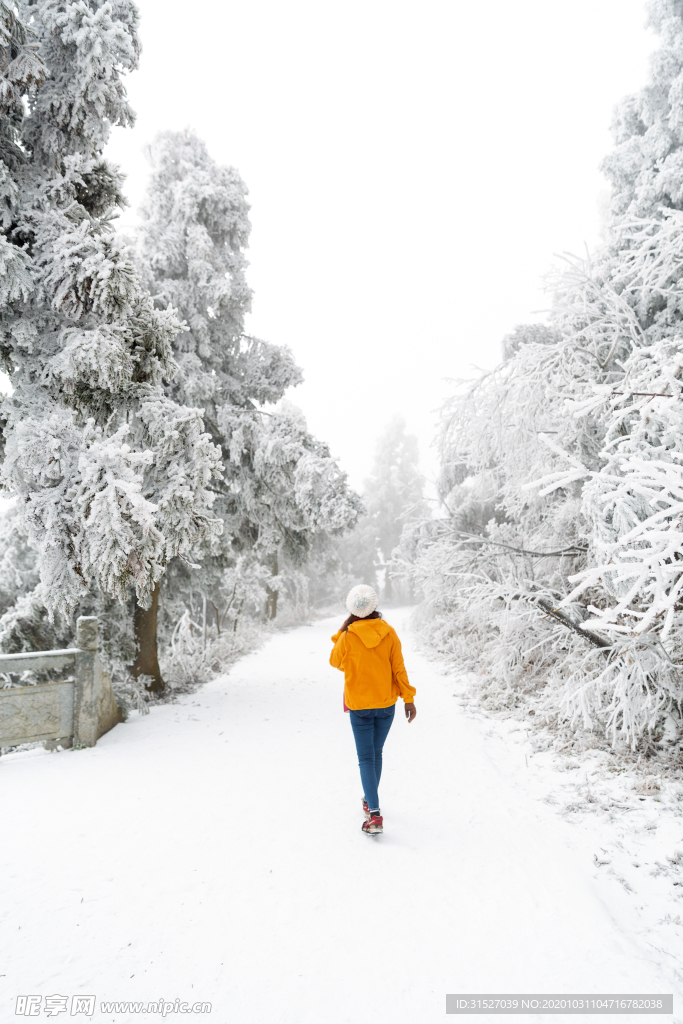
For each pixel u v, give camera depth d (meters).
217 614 12.88
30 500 4.70
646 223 5.77
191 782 4.13
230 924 2.39
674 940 2.31
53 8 5.51
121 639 7.62
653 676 4.44
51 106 5.79
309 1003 1.93
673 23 7.77
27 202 5.51
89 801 3.75
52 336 5.61
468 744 5.04
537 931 2.32
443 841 3.18
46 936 2.29
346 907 2.52
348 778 4.25
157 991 1.98
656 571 2.29
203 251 8.70
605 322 6.52
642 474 2.81
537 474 6.70
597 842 3.14
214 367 9.55
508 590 5.85
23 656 4.77
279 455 8.49
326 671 10.02
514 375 6.54
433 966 2.12
